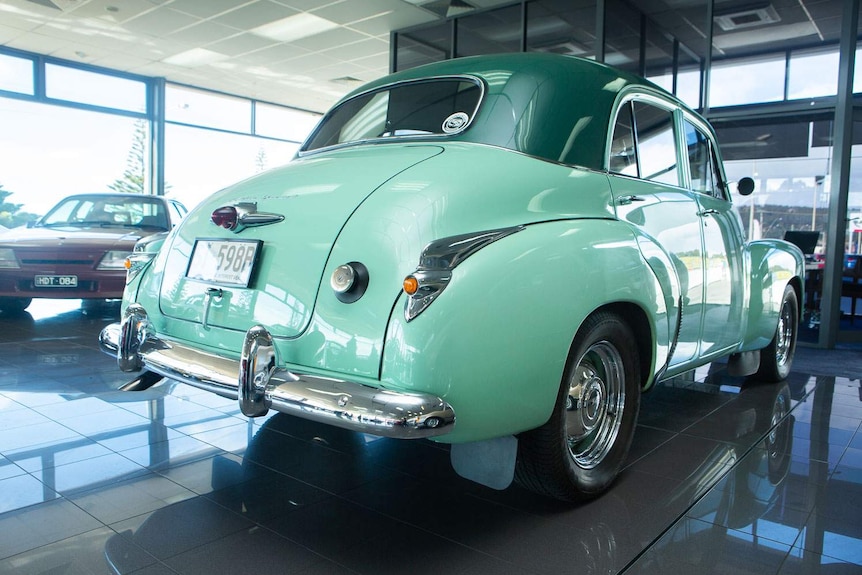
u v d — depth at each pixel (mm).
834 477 2375
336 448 2598
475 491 2168
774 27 6461
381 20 8727
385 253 1608
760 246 3611
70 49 10578
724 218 3061
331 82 12523
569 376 1854
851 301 6809
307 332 1679
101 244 5535
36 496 2051
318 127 2678
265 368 1634
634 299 2033
